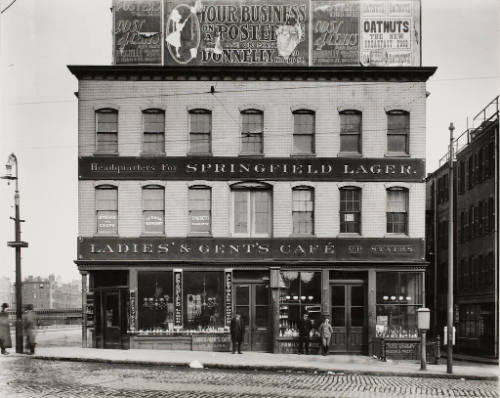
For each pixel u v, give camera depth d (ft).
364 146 106.83
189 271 106.22
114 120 107.55
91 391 59.11
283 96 107.55
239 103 107.55
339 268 105.70
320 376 76.48
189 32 108.06
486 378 78.43
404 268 105.70
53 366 79.71
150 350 102.63
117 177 106.52
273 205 106.52
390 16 109.29
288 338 104.78
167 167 106.73
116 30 108.58
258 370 81.66
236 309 106.32
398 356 103.55
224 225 106.32
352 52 108.78
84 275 106.01
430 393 63.62
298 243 105.91
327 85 107.55
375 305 105.19
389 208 107.04
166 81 107.65
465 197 145.18
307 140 107.65
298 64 108.06
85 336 106.11
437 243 164.76
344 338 105.60
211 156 106.83
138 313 105.60
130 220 106.32
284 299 105.70
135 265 105.91
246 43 107.96
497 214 124.16
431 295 167.02
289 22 108.58
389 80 107.55
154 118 107.76
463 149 146.92
